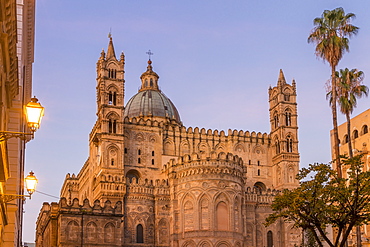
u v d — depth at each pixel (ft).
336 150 218.59
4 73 79.77
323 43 228.02
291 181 398.62
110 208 313.73
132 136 382.63
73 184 458.91
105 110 363.76
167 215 350.02
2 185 111.65
